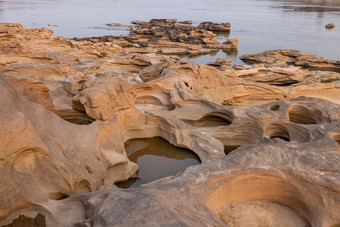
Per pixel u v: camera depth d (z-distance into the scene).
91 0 189.88
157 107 18.11
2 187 6.71
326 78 31.38
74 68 24.83
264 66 35.72
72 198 7.82
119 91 13.39
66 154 9.03
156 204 6.48
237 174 8.34
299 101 15.49
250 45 53.91
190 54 47.50
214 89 21.34
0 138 6.74
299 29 70.75
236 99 21.97
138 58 33.31
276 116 13.93
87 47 36.94
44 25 69.88
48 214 7.42
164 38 57.25
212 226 6.43
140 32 61.75
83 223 6.68
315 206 7.77
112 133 11.76
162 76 20.09
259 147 9.45
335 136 11.82
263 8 130.62
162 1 191.38
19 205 7.14
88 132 10.52
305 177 8.20
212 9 128.75
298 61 39.91
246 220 7.91
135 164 11.95
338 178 8.05
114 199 6.84
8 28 36.41
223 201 8.46
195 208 6.97
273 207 8.49
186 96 17.17
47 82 20.38
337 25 76.31
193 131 13.92
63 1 169.38
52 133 9.15
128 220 6.11
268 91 22.03
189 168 8.63
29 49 28.62
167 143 14.35
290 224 7.89
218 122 16.38
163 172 12.14
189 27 69.75
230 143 14.24
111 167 10.90
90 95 11.58
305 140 12.14
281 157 9.03
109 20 86.75
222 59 37.19
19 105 8.48
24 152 7.38
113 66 33.06
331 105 14.95
